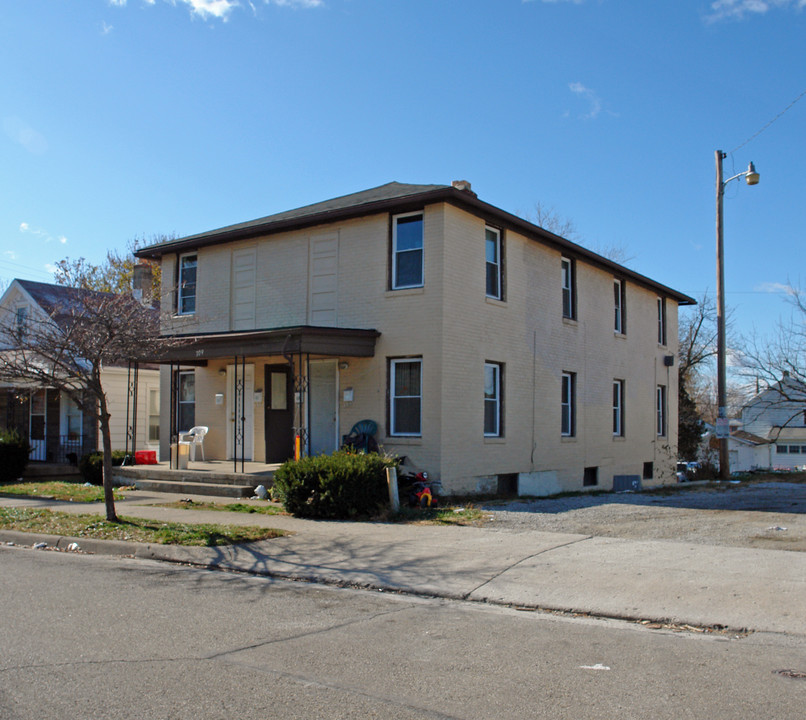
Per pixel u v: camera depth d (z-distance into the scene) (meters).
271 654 5.54
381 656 5.52
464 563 8.70
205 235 18.86
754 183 21.02
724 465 23.25
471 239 15.84
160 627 6.29
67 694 4.66
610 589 7.43
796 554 8.70
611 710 4.46
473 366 15.70
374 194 17.72
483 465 15.92
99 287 35.66
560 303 19.06
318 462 12.41
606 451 20.94
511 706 4.52
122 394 22.97
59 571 8.77
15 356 12.27
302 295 16.94
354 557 9.17
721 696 4.69
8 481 19.44
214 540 10.05
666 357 25.03
